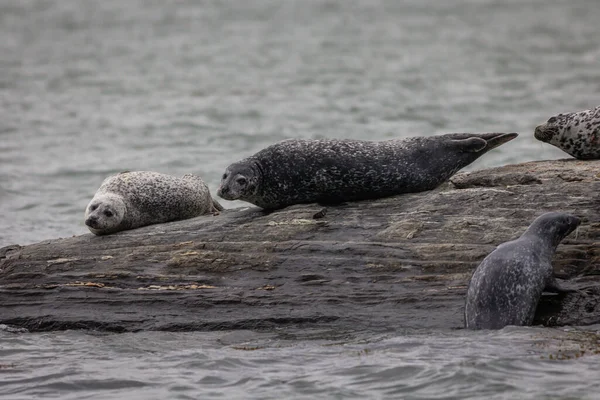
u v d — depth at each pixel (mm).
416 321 35750
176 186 46781
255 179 42562
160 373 32094
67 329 38062
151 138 87438
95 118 99562
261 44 176750
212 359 33281
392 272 37875
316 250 39375
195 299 38281
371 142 43719
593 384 29000
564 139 45125
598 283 36125
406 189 43156
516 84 117500
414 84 120875
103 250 41781
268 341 35281
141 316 38062
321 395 29422
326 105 104438
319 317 36656
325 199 43250
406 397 28938
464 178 43219
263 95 113625
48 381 31688
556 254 37156
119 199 44844
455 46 168625
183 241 41438
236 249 40188
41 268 41094
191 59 154625
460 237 38625
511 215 39344
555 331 33594
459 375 30094
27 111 105000
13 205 64562
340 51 163500
